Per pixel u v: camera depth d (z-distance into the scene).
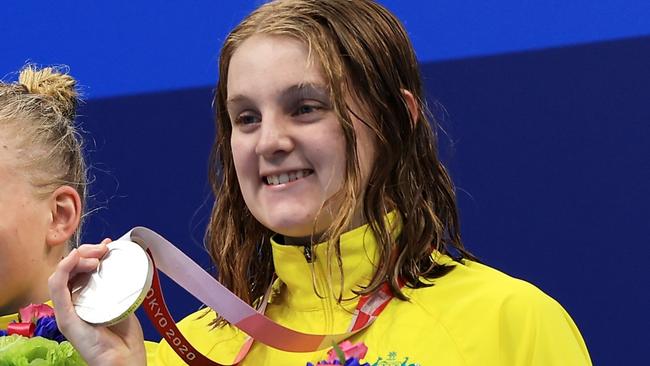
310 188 6.91
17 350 6.74
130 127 12.37
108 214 12.38
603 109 11.09
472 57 11.45
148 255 6.69
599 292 11.05
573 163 11.15
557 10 11.23
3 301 7.80
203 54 12.14
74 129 8.31
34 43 12.58
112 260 6.68
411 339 6.93
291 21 6.99
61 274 6.59
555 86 11.23
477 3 11.45
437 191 7.40
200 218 12.12
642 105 10.98
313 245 7.08
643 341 10.91
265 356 7.20
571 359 6.91
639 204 10.95
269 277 7.54
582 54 11.15
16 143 7.84
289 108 6.91
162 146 12.27
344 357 6.58
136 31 12.37
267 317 7.24
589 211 11.09
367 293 7.07
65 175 8.05
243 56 7.01
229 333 7.46
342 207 6.88
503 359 6.88
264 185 6.99
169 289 11.84
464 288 7.07
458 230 7.47
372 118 7.04
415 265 7.16
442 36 11.55
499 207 11.34
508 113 11.35
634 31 11.02
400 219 7.18
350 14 7.10
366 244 7.09
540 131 11.24
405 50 7.25
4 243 7.68
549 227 11.19
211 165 7.61
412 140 7.18
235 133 7.08
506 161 11.32
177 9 12.22
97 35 12.47
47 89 8.38
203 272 6.95
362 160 7.00
